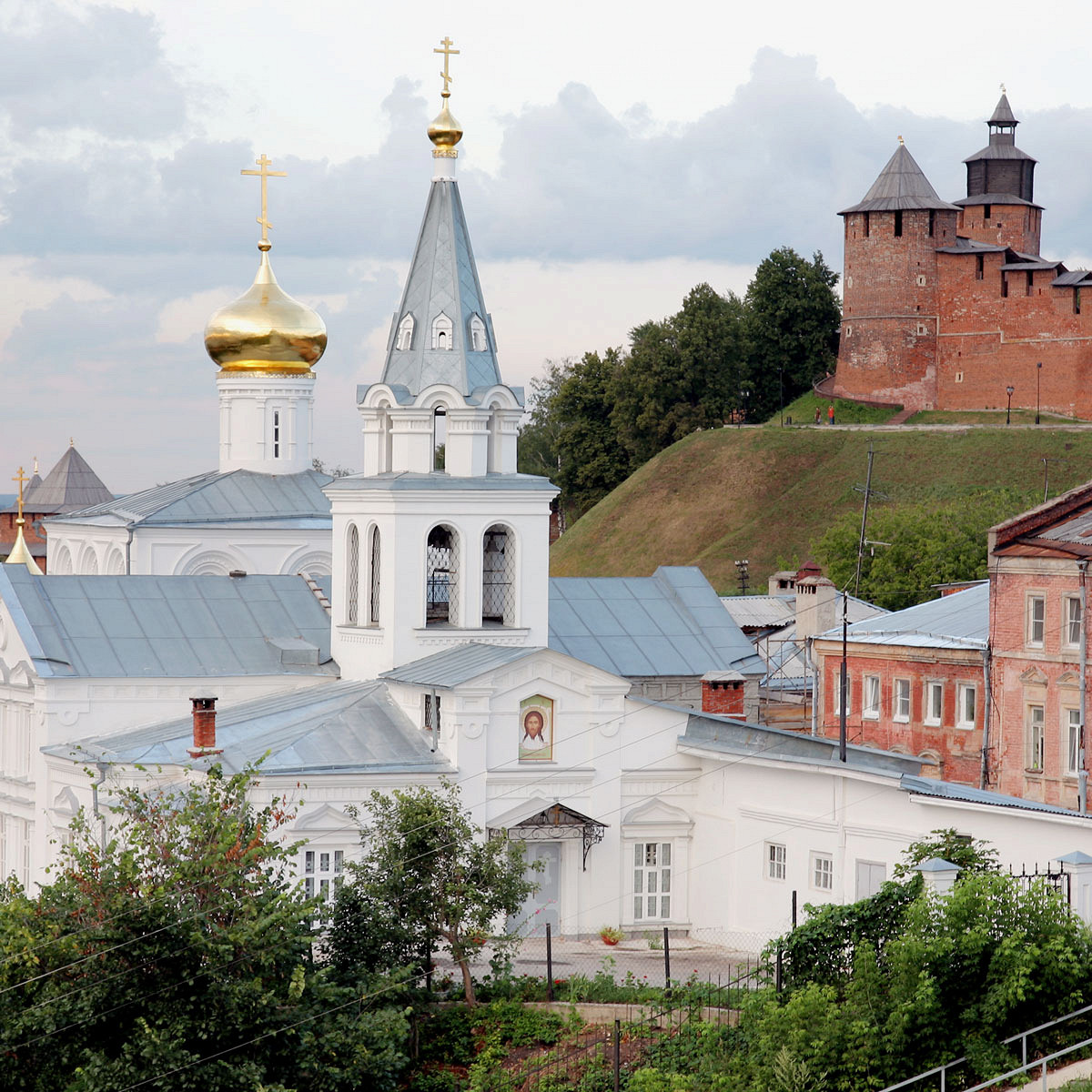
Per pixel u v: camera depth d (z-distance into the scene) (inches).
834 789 2908.5
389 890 2554.1
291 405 4493.1
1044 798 3772.1
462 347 3378.4
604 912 3157.0
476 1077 2331.4
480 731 3058.6
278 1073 2220.7
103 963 2180.1
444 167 3449.8
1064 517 3875.5
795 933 2269.9
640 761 3181.6
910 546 6382.9
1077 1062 2005.4
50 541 4662.9
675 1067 2250.2
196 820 2405.3
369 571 3412.9
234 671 3491.6
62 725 3388.3
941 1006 2089.1
